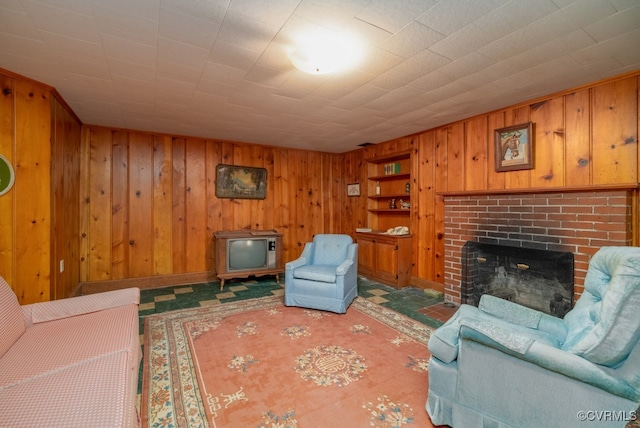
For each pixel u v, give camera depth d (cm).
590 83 243
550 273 262
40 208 241
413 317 294
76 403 101
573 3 147
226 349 224
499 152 306
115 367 123
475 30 171
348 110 312
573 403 114
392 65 213
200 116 333
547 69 219
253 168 471
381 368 200
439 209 376
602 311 114
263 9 152
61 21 162
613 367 111
